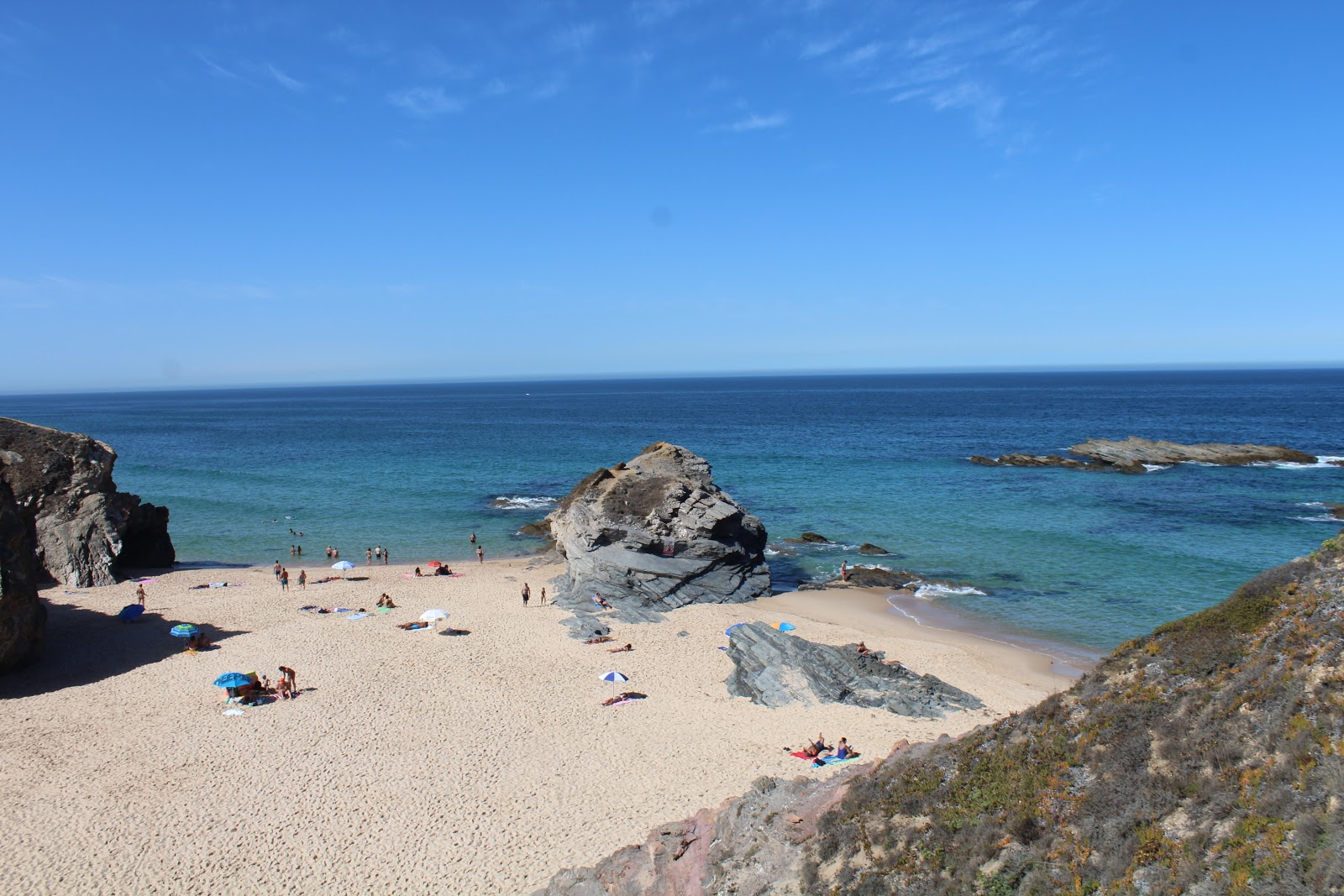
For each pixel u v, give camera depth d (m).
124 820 24.03
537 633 42.09
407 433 165.50
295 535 69.25
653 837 18.55
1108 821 13.12
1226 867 11.08
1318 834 10.54
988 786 15.46
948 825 14.71
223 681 32.88
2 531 36.31
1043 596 47.84
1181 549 57.75
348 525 73.06
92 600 48.50
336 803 24.84
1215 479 88.06
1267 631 15.03
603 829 22.88
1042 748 15.73
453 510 79.56
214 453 128.38
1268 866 10.61
